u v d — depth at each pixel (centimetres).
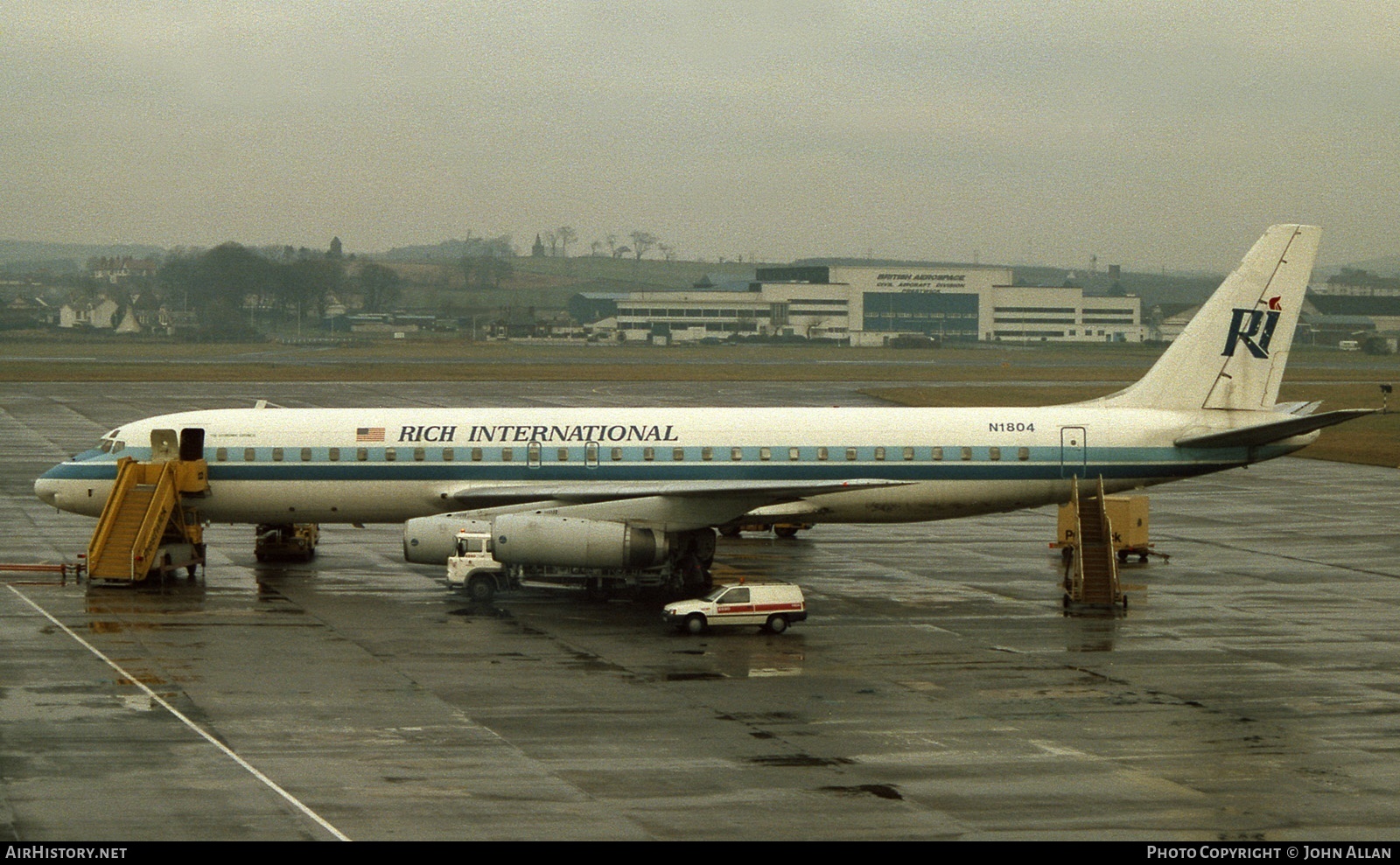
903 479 6481
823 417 6588
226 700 4119
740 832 3077
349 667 4559
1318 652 4900
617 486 6338
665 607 5322
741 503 6053
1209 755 3684
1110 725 3956
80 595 5772
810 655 4812
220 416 6506
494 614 5506
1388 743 3800
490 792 3319
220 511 6475
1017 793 3359
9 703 4044
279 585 6072
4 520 7850
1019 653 4862
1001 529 8119
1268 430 6406
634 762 3569
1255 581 6366
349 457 6406
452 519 5938
